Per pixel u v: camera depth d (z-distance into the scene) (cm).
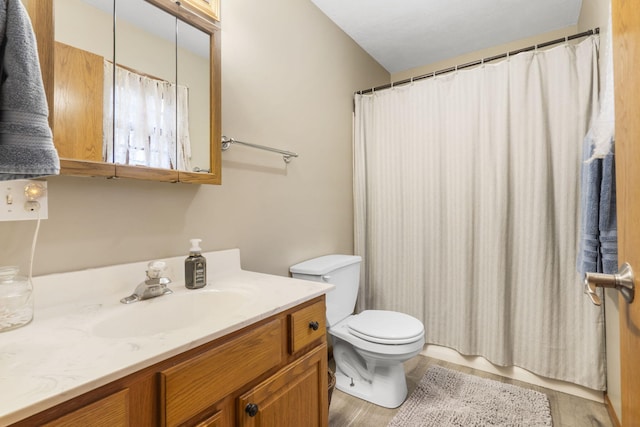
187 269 113
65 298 93
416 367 206
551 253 179
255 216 161
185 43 122
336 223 226
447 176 212
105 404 55
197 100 126
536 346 181
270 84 171
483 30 230
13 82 68
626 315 62
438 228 214
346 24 224
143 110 109
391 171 233
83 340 69
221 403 77
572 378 174
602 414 158
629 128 59
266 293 106
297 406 100
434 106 216
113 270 104
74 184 98
